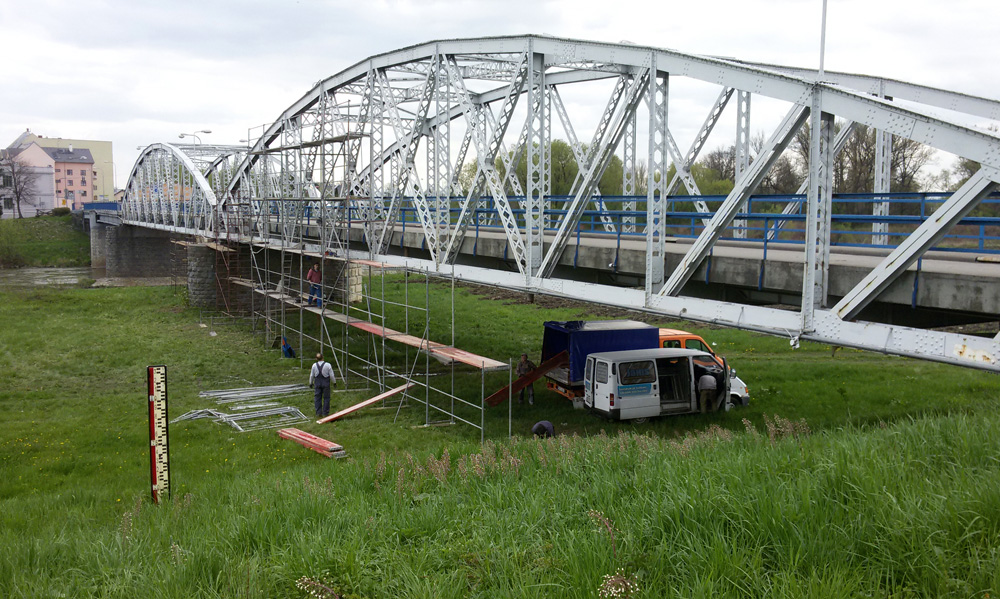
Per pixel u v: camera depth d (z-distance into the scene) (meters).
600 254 15.84
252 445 15.95
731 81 11.10
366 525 7.36
